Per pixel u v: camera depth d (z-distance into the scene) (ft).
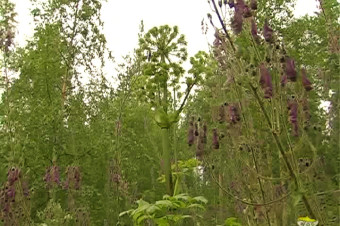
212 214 32.73
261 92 14.64
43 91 63.93
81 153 56.18
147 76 19.52
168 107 19.62
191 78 19.66
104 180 55.21
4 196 31.63
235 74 14.73
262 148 20.02
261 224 18.28
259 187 18.15
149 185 60.70
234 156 19.81
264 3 55.62
